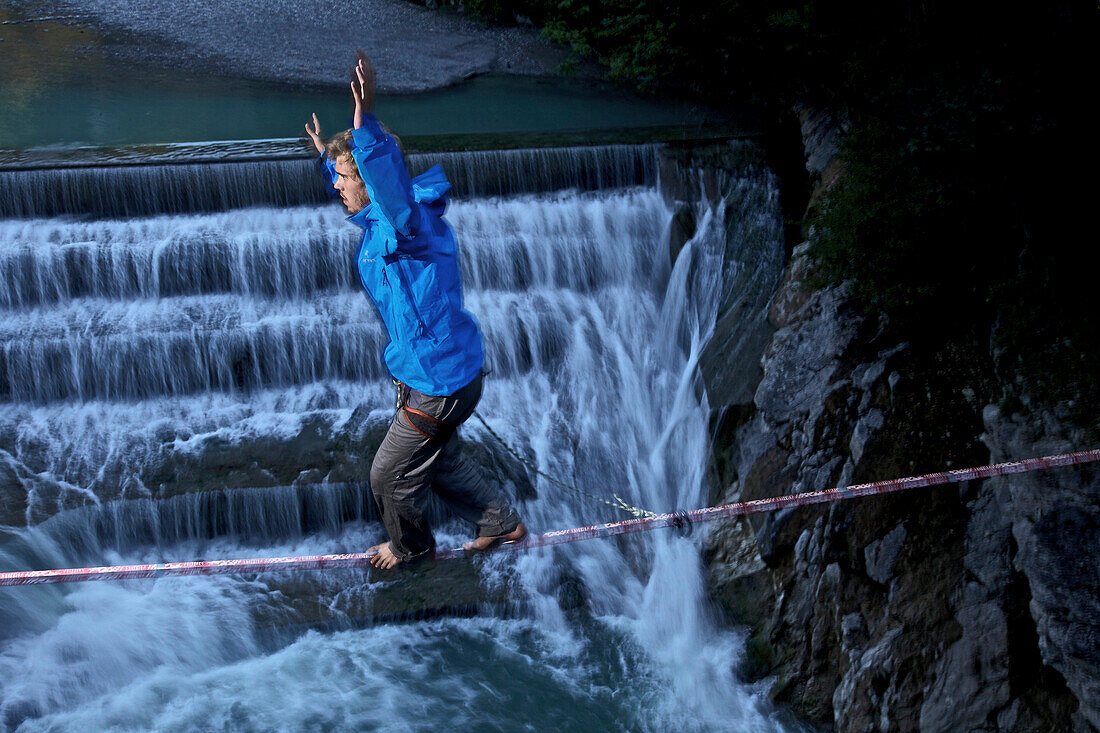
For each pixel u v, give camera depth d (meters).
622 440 8.69
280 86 13.08
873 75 8.80
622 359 9.17
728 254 9.35
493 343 9.09
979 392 6.86
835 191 8.14
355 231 9.13
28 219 9.09
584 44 13.55
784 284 8.51
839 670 6.40
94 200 9.14
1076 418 6.23
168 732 6.36
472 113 12.10
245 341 8.73
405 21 15.59
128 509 7.66
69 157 9.43
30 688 6.59
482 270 9.44
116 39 14.71
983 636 5.78
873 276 7.54
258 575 7.58
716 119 11.27
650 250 9.68
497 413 8.82
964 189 7.46
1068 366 6.57
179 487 7.80
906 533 6.46
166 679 6.80
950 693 5.74
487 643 7.20
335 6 16.12
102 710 6.53
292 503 7.79
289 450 8.15
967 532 6.23
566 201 9.66
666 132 10.52
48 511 7.58
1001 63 7.78
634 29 12.75
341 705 6.60
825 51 9.59
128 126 11.28
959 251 7.41
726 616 7.16
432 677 6.88
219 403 8.70
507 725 6.48
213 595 7.35
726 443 8.02
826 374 7.46
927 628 6.04
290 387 8.87
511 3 15.47
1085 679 5.13
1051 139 7.43
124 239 8.99
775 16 10.03
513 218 9.49
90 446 8.20
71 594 7.25
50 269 8.83
